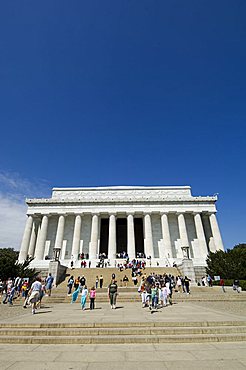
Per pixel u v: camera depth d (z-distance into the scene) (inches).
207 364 249.3
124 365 248.8
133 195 2518.5
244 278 1364.4
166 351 295.7
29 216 2283.5
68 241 2313.0
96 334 362.0
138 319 443.8
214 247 2171.5
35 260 2032.5
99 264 1770.4
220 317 458.9
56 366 246.8
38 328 393.7
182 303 791.1
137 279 1387.8
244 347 309.3
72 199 2297.0
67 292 1071.0
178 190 2549.2
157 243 2300.7
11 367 244.2
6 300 909.2
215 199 2299.5
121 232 2687.0
